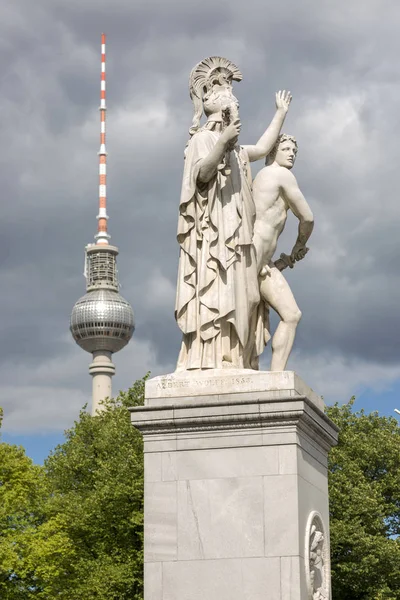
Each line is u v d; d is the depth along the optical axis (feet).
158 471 67.82
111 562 200.64
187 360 71.92
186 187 72.64
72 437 237.86
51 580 200.44
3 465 205.98
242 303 72.08
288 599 64.18
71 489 223.92
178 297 72.33
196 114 76.64
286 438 66.39
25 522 206.28
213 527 66.28
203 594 65.46
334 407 219.41
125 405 224.74
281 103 79.66
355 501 195.72
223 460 67.05
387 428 219.00
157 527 67.10
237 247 72.49
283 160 79.25
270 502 65.77
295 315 76.02
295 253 79.97
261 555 65.16
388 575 194.49
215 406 67.31
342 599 197.06
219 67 77.61
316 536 67.56
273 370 75.25
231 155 74.18
